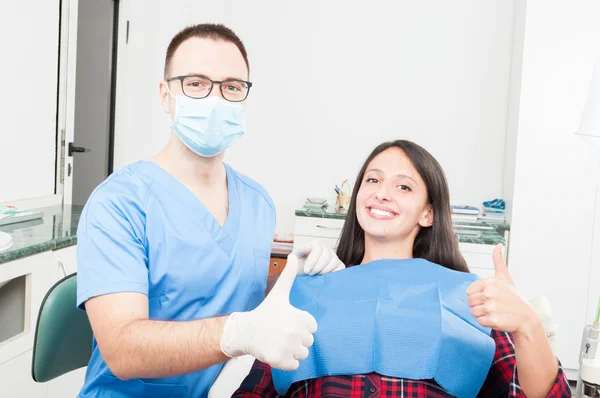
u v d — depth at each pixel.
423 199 1.61
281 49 4.52
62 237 2.40
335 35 4.47
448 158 4.41
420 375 1.33
